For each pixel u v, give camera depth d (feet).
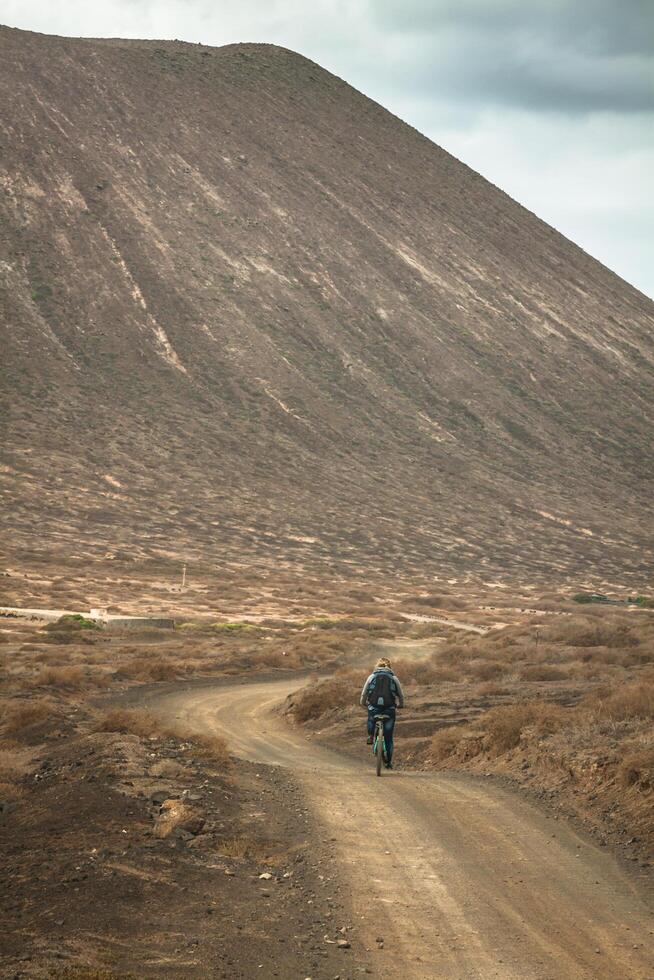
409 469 530.68
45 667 122.31
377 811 39.19
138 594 281.13
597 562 449.48
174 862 29.27
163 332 583.99
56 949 21.59
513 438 597.11
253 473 484.33
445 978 21.30
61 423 482.69
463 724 65.92
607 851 32.24
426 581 384.27
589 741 46.78
